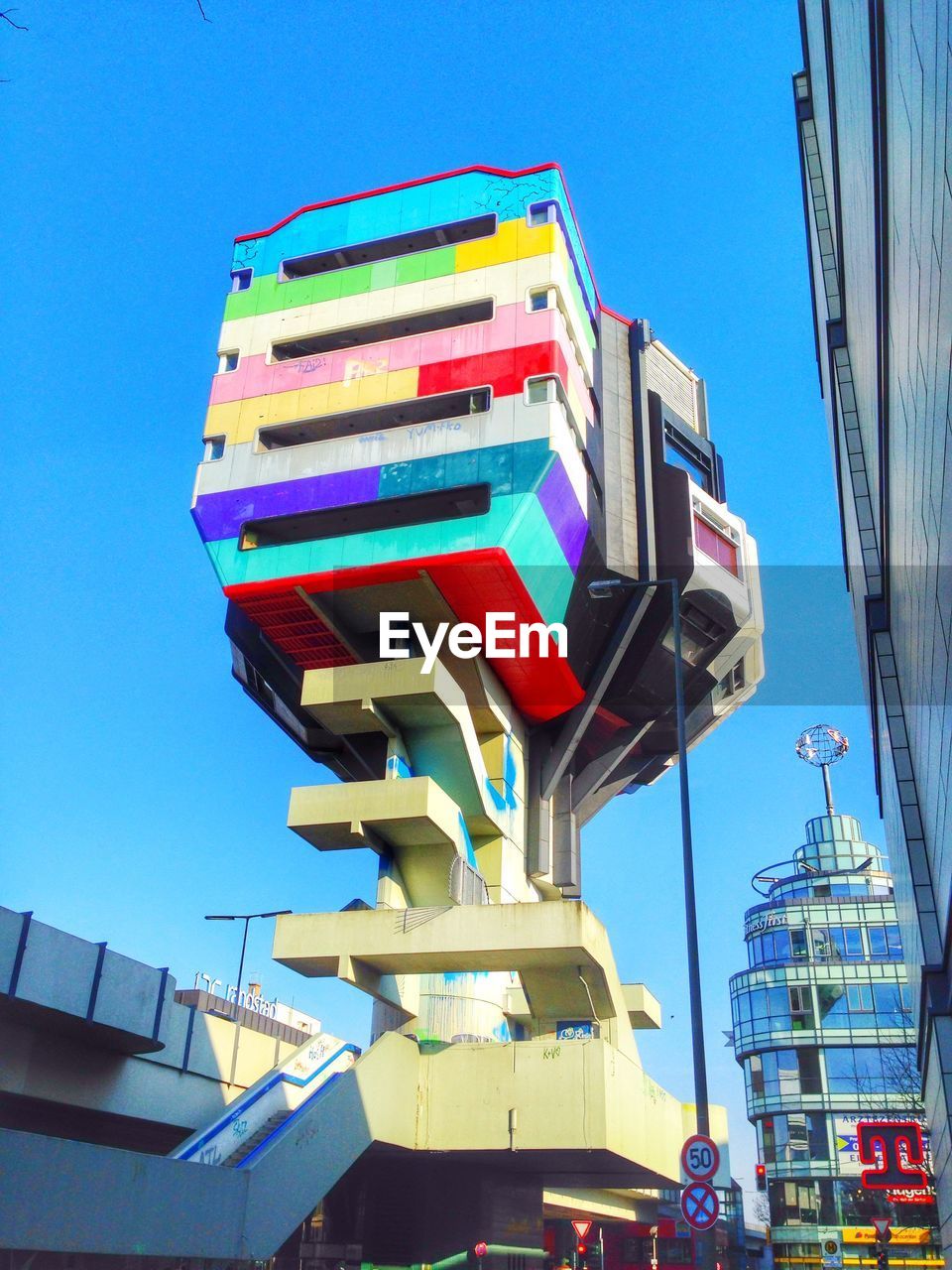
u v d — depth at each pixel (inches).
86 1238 762.2
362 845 1595.7
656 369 2554.1
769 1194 3019.2
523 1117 1269.7
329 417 1988.2
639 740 2551.7
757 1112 3169.3
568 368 1996.8
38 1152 732.0
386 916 1422.2
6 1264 733.9
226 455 2010.3
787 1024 3193.9
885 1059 3031.5
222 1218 909.8
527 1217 1599.4
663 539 2239.2
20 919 1037.2
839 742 3853.3
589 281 2377.0
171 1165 860.0
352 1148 1122.7
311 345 2156.7
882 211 775.7
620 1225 3026.6
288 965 1459.2
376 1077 1198.3
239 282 2241.6
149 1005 1230.9
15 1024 1134.4
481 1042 1440.7
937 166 535.5
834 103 1302.9
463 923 1390.3
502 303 1994.3
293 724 2186.3
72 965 1101.1
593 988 1539.1
